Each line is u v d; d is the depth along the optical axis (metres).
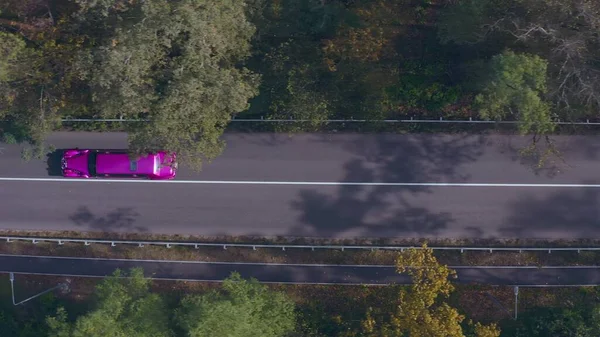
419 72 42.12
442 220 42.31
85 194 43.34
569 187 42.00
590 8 32.84
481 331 33.75
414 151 42.34
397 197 42.44
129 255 43.00
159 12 31.58
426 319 32.66
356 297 42.12
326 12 38.97
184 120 34.12
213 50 34.81
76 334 33.34
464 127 42.16
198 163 37.59
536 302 41.62
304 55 39.38
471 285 41.91
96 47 35.62
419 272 34.19
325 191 42.62
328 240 42.59
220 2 33.06
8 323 42.50
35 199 43.59
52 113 38.22
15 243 43.44
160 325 35.06
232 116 42.50
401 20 42.16
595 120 41.75
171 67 33.59
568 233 42.06
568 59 34.50
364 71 39.72
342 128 42.50
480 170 42.19
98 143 43.19
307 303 42.25
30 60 36.22
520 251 41.97
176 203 43.06
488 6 36.47
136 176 42.16
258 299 36.28
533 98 32.28
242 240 42.88
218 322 33.00
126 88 31.86
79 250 43.19
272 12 39.34
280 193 42.81
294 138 42.75
